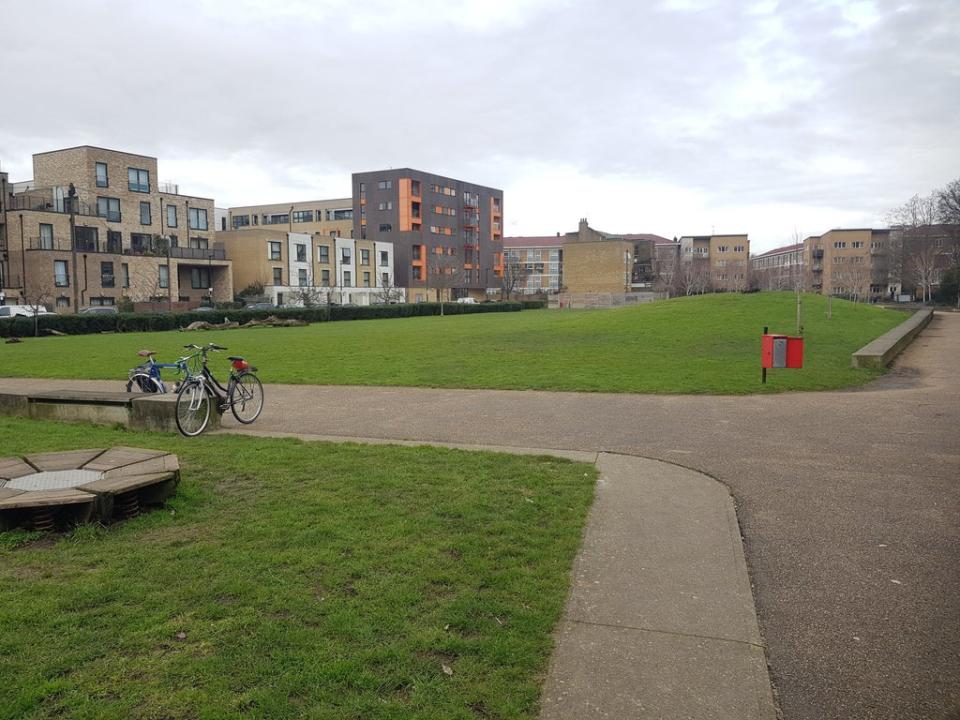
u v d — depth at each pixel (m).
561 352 19.75
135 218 62.47
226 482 6.34
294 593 3.95
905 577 4.26
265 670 3.16
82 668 3.19
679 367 15.62
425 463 7.02
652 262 109.50
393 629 3.54
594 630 3.59
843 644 3.49
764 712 2.92
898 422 9.05
